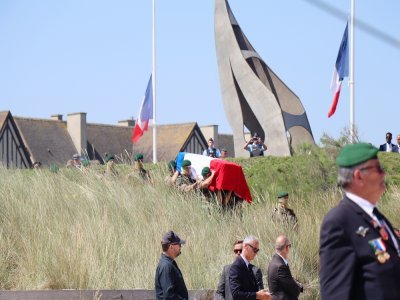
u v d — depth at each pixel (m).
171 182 17.08
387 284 4.67
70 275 12.63
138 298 12.06
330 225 4.82
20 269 13.38
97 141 59.78
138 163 17.77
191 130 57.88
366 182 4.88
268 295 9.98
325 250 4.81
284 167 19.98
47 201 15.47
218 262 13.17
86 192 16.06
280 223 14.50
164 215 15.17
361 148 4.93
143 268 13.05
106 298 11.99
